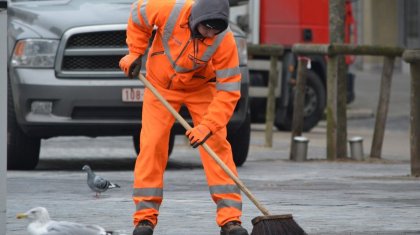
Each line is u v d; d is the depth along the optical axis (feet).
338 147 84.38
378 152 86.79
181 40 40.98
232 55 40.98
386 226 46.21
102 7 70.28
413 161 69.56
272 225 38.14
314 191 59.31
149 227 41.22
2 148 36.65
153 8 41.27
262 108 117.70
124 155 85.81
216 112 40.88
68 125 67.82
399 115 142.92
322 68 118.93
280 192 58.59
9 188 59.26
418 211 51.19
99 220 47.24
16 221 46.57
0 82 36.35
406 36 206.08
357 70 209.05
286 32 114.42
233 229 40.91
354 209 51.67
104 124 68.08
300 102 83.66
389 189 60.85
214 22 39.65
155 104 41.81
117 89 67.67
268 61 113.60
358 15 204.85
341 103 84.28
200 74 41.83
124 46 68.28
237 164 75.10
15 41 68.90
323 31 116.67
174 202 53.57
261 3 113.50
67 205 52.26
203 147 40.83
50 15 69.46
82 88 67.41
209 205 52.60
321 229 45.16
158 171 41.70
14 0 73.92
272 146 95.45
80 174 68.13
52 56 67.97
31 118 67.87
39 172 69.82
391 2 205.46
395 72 202.69
